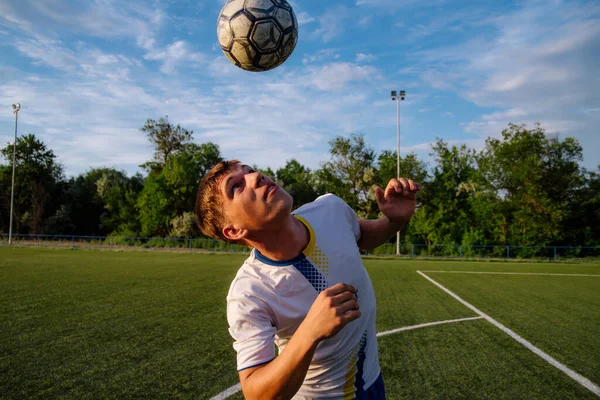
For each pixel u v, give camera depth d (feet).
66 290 30.40
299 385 3.71
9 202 136.15
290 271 4.70
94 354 15.43
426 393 12.17
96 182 144.46
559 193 95.86
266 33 8.52
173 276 39.60
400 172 116.26
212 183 4.74
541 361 15.07
